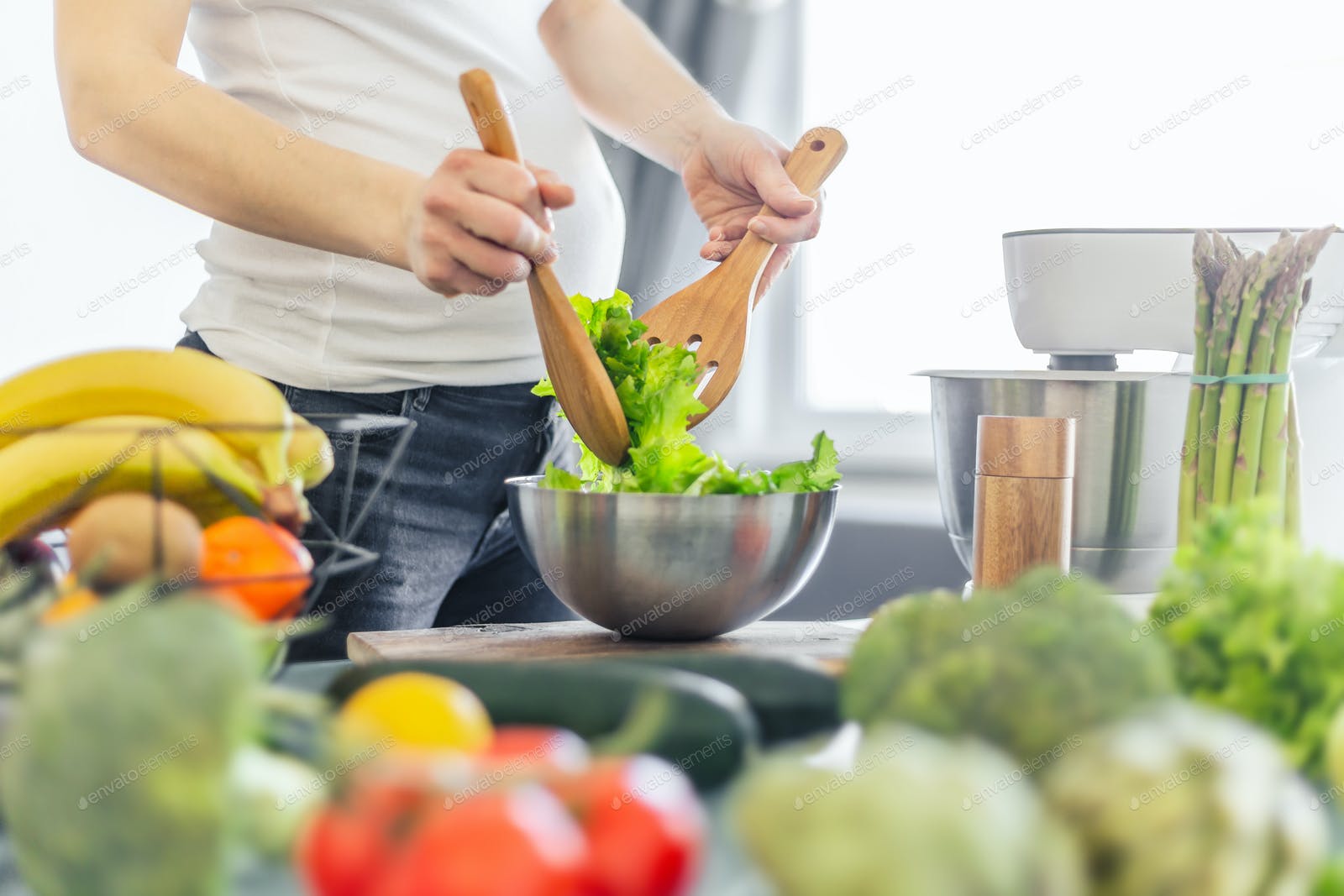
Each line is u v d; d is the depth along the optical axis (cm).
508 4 103
